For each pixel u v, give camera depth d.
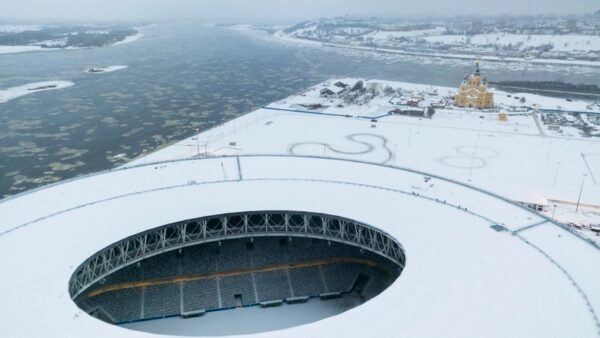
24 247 66.75
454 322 52.22
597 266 63.69
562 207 122.06
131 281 76.75
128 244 71.81
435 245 68.50
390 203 82.75
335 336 50.19
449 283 59.22
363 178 93.69
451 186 90.50
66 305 55.00
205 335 70.75
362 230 78.00
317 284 81.62
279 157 104.81
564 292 57.62
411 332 50.72
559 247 68.31
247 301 78.06
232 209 79.50
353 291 81.94
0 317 52.47
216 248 83.44
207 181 91.06
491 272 61.66
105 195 84.44
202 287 78.56
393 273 80.62
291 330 51.12
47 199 82.38
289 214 80.31
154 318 73.88
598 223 112.31
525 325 51.69
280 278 81.62
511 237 71.06
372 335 50.28
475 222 75.88
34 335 49.91
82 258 64.62
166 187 88.06
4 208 78.50
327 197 84.75
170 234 80.25
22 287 57.91
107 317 72.38
